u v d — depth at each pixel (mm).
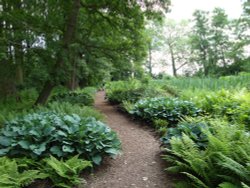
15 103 12883
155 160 5598
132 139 7348
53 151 4965
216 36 41656
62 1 12336
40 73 10430
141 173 4961
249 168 3463
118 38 13531
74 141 5148
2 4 11766
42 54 10617
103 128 5699
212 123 5684
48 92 11656
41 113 7277
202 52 44000
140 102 10352
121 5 12508
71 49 11391
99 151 5184
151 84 19000
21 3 11727
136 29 12977
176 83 19578
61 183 4176
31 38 10312
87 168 5020
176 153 4629
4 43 10016
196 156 4336
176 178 4652
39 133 5254
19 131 5363
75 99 13578
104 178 4758
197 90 14586
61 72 10891
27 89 15539
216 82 16578
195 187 4059
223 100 9492
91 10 13141
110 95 16188
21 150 5059
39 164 4633
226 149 4020
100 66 15508
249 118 7234
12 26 10781
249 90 13914
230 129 4875
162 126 8219
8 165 4238
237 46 35938
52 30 11242
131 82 17531
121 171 5062
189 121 7023
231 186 3334
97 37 13508
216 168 4020
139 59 13195
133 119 10102
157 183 4543
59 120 5742
